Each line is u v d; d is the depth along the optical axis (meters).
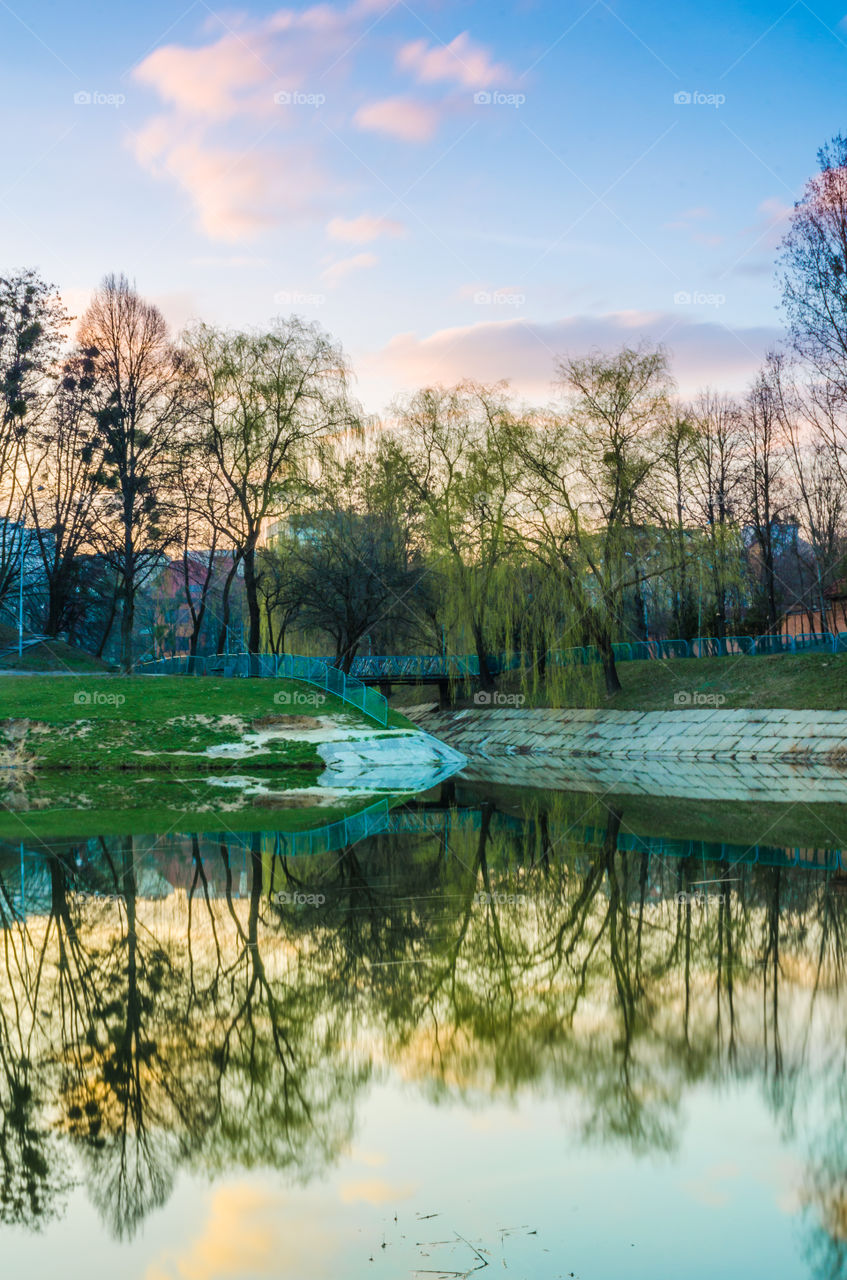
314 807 26.81
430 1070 8.85
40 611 62.41
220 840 21.09
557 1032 9.73
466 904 15.48
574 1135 7.49
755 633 55.47
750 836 21.94
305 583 45.44
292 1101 8.09
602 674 48.91
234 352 45.03
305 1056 9.11
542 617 46.25
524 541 46.00
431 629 52.62
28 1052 9.23
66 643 55.91
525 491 45.56
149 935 13.51
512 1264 5.76
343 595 45.34
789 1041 9.45
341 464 45.91
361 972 11.86
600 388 45.00
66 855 19.23
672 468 46.03
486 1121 7.79
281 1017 10.12
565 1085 8.42
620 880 17.39
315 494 44.81
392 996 10.94
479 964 12.14
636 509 44.94
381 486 49.44
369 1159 7.12
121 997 10.87
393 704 64.38
